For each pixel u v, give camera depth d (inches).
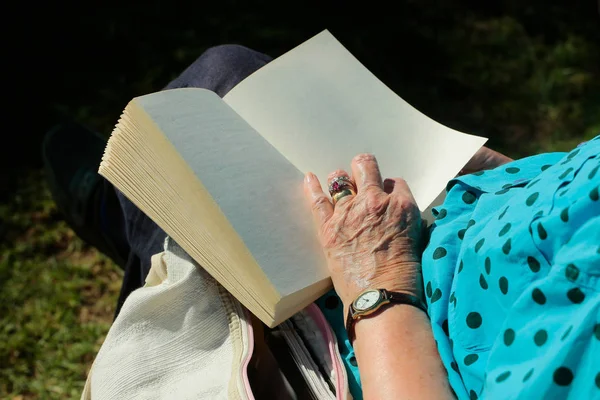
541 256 30.5
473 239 34.9
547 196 31.5
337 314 41.8
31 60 91.8
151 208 39.5
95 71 91.9
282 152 44.6
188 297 40.3
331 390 38.0
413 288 37.3
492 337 33.0
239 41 96.6
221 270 37.8
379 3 103.9
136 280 53.2
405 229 39.1
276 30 98.3
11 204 81.2
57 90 89.8
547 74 98.3
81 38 94.4
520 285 31.1
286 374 39.9
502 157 51.4
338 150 44.8
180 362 39.6
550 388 27.4
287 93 46.2
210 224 37.1
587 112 94.3
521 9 106.7
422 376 33.7
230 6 100.3
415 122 45.8
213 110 41.6
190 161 37.5
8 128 86.4
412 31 101.3
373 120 45.8
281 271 36.6
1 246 78.0
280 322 36.7
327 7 102.3
